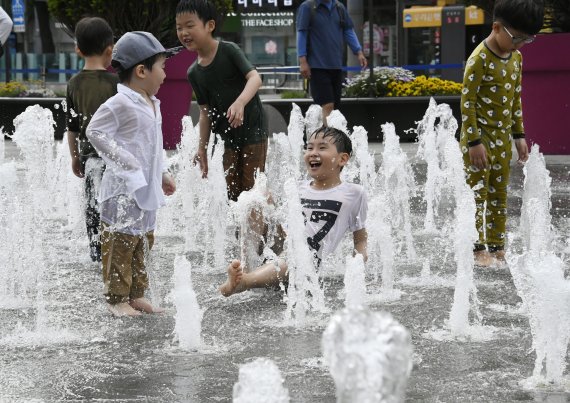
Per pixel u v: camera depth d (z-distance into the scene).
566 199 16.67
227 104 11.55
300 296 9.20
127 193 8.77
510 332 7.86
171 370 6.82
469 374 6.64
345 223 9.93
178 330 7.55
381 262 10.62
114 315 8.70
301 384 6.39
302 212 9.91
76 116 11.51
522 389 6.30
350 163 20.88
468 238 8.79
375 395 2.87
